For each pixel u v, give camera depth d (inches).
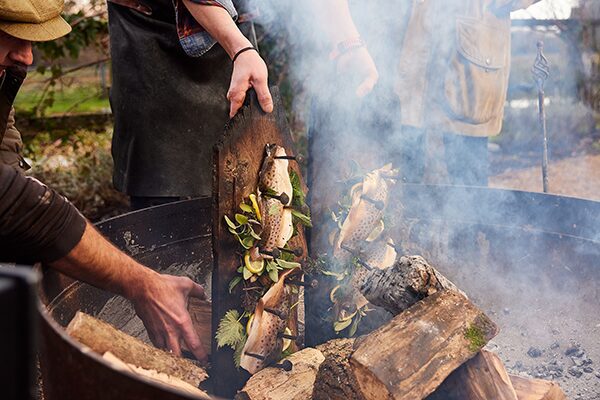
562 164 182.1
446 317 58.6
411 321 57.8
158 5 88.2
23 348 29.3
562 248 87.7
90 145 163.2
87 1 153.3
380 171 75.5
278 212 65.7
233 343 65.4
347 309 74.6
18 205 53.5
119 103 91.9
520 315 88.5
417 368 55.0
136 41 89.0
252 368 65.6
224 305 64.4
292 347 69.7
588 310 84.9
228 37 67.6
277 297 66.5
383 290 64.1
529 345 83.4
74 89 179.2
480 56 107.3
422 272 62.9
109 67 173.3
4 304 28.5
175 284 65.5
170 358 59.4
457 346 57.0
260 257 65.4
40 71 156.6
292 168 69.2
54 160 164.7
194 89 90.5
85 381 47.4
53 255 56.4
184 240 84.0
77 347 46.8
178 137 91.4
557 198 87.7
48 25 67.6
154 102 90.0
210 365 67.2
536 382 62.6
